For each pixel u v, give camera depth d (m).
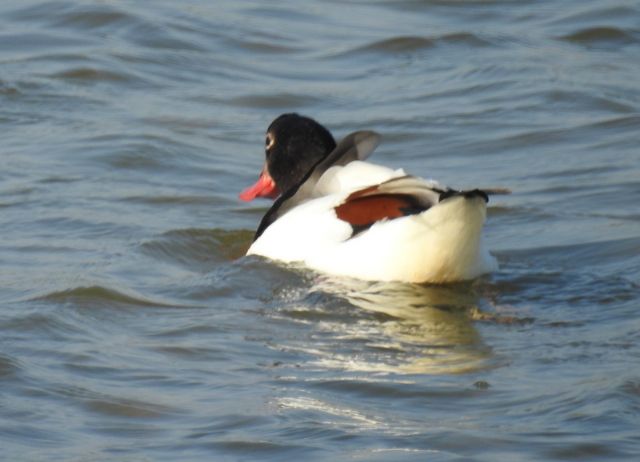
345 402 9.59
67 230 14.04
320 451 8.78
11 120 18.27
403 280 12.10
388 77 20.64
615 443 8.83
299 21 23.06
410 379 10.01
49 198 15.13
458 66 21.03
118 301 11.82
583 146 17.67
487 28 22.80
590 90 19.70
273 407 9.50
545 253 13.61
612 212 14.97
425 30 22.61
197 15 22.95
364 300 11.84
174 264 13.16
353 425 9.17
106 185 15.80
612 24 22.77
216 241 13.87
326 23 23.00
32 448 8.91
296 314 11.55
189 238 13.84
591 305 11.83
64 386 9.88
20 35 21.73
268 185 14.34
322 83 20.36
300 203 12.94
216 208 15.20
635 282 12.53
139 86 19.97
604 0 24.00
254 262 12.66
